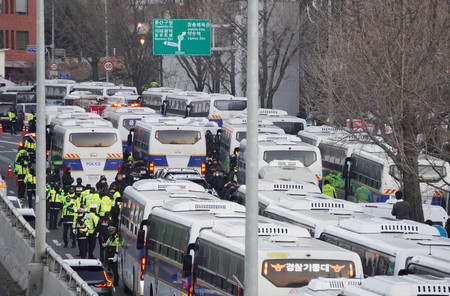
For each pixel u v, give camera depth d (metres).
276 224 46.53
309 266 40.84
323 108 82.75
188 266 47.47
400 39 69.94
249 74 32.06
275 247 41.72
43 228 60.84
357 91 73.25
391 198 79.94
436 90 68.75
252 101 32.03
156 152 112.94
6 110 199.62
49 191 93.44
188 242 50.38
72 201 82.50
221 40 162.88
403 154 67.25
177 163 113.25
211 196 62.88
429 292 31.48
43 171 61.56
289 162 86.06
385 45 69.44
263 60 156.75
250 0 32.00
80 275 57.16
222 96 148.62
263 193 64.81
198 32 127.31
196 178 92.75
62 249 81.88
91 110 171.62
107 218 72.94
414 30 70.00
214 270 45.47
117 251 70.06
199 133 113.69
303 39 142.00
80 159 110.50
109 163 110.88
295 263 40.75
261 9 155.00
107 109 157.75
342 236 48.19
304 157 94.38
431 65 69.00
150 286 58.12
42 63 62.97
